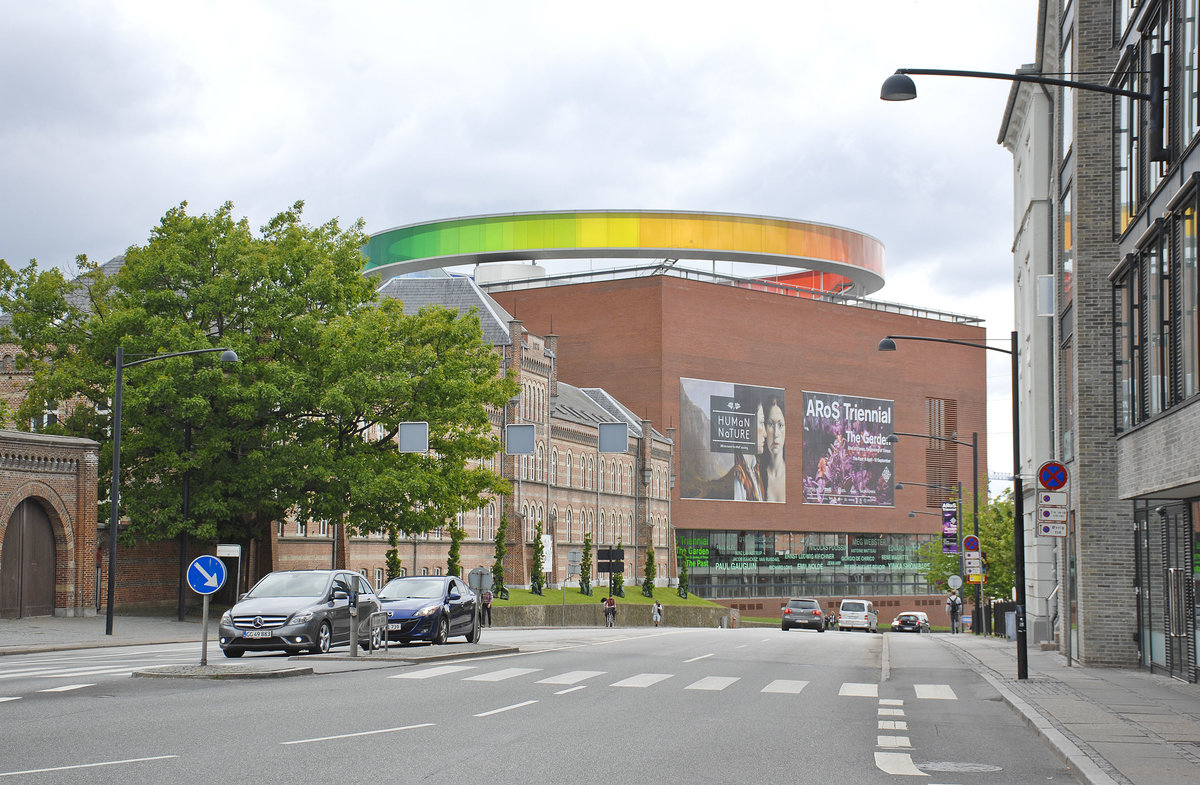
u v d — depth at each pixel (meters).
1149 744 13.94
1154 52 23.52
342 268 50.31
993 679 23.89
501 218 119.62
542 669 24.59
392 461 47.94
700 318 118.62
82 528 42.75
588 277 121.12
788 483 124.69
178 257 46.91
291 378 45.50
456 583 33.47
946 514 68.56
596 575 99.00
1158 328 22.12
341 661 24.64
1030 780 12.05
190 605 49.38
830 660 30.69
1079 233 28.72
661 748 13.55
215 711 15.81
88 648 31.11
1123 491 25.14
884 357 134.62
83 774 10.82
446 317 53.06
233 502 45.50
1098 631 28.17
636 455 108.25
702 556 117.75
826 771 12.23
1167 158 20.72
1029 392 48.16
